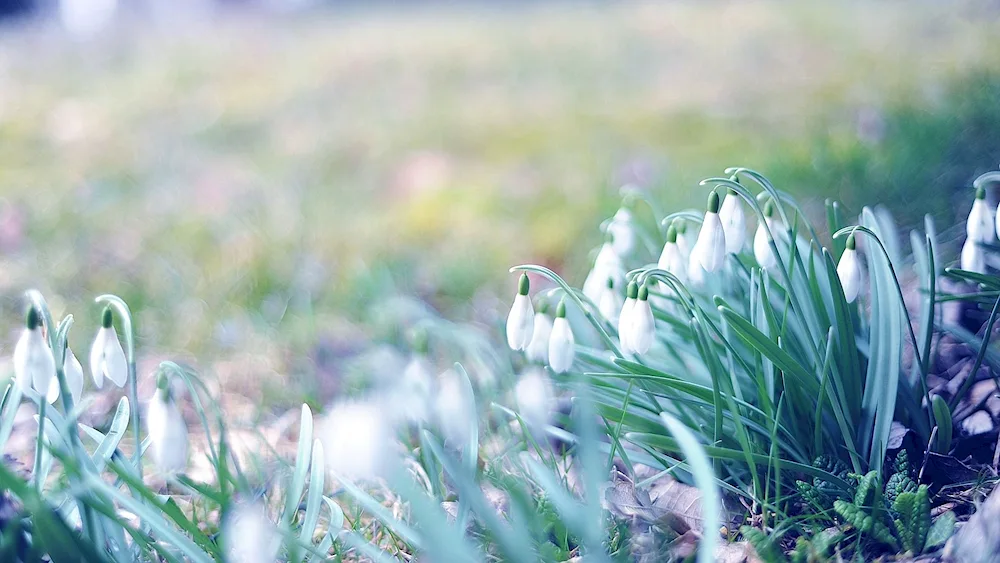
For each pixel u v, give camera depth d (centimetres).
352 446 53
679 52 230
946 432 64
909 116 111
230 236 113
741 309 68
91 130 180
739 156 122
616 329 67
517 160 146
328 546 60
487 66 238
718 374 65
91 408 78
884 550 60
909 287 76
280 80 230
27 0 407
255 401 80
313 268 103
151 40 320
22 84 233
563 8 378
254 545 55
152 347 87
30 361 57
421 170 141
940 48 171
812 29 233
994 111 103
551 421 70
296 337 87
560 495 58
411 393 63
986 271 70
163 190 136
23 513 55
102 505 56
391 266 102
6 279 99
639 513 63
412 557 62
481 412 72
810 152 111
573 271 96
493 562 61
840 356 64
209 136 174
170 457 57
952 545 58
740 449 65
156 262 104
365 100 204
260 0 464
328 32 340
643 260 88
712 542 53
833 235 63
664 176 118
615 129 158
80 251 108
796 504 63
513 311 63
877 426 63
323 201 129
